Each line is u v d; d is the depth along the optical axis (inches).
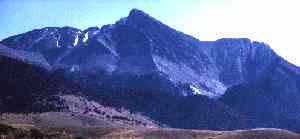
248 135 6653.5
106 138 6761.8
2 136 4810.5
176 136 7076.8
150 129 7480.3
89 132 7185.0
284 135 6707.7
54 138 5255.9
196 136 7116.1
